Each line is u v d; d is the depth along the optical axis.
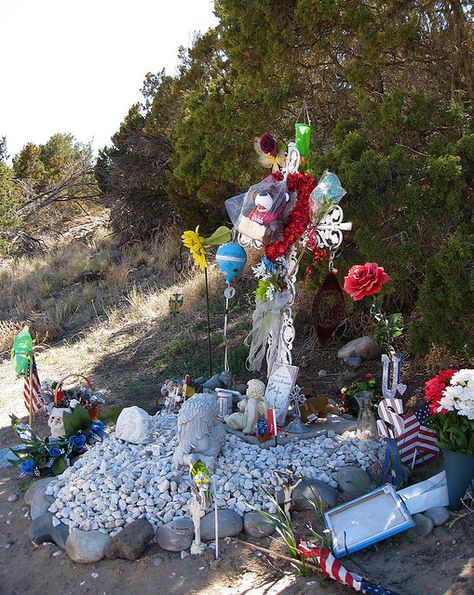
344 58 7.84
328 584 3.93
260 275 6.01
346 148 6.35
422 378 6.73
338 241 5.49
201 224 13.10
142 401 7.54
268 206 5.54
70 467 5.39
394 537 4.29
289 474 4.52
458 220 6.16
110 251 15.71
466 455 4.27
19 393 8.70
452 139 6.55
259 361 6.36
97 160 17.58
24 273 15.36
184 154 9.64
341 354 7.53
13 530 4.99
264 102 7.78
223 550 4.38
